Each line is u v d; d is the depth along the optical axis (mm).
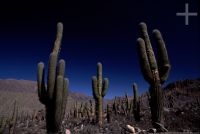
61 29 9539
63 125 17703
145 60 8391
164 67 8375
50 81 8805
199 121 14594
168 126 12938
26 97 92500
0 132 16859
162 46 8492
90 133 12508
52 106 8828
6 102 81812
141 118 18422
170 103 26469
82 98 148750
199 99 27016
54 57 8938
